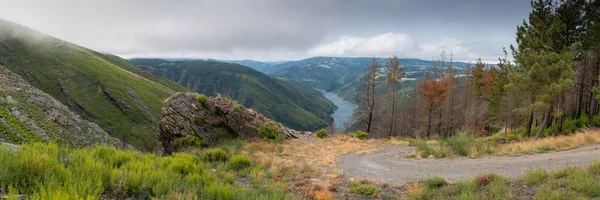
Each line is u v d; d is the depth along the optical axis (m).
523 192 7.72
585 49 24.55
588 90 29.41
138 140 114.25
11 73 87.56
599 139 14.73
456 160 15.38
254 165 14.30
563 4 24.89
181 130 26.48
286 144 24.78
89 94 132.38
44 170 5.00
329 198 8.59
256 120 27.86
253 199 6.86
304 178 12.16
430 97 35.78
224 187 6.86
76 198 3.95
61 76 137.38
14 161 4.90
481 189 8.53
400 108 48.59
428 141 24.95
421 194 8.80
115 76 157.38
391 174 13.43
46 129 70.31
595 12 24.48
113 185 5.33
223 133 26.34
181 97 28.69
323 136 30.92
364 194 9.47
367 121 36.50
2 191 4.06
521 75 22.58
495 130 46.69
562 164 10.97
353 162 17.59
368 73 35.78
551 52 22.33
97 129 87.31
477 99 41.75
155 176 6.46
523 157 13.83
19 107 71.94
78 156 6.99
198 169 8.77
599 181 7.05
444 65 43.62
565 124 29.25
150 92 160.50
